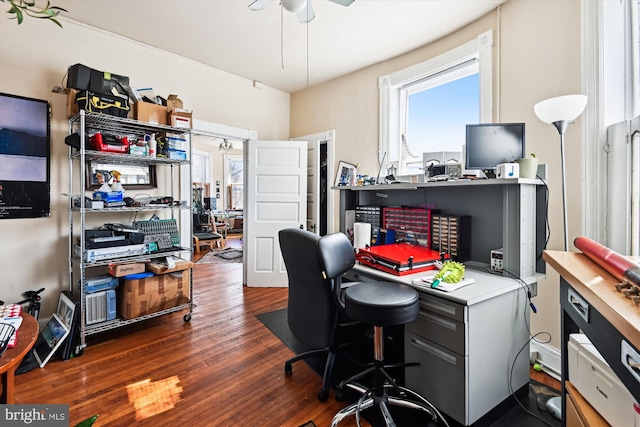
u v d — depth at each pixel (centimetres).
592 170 192
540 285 218
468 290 152
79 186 277
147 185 317
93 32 285
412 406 156
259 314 302
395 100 348
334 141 404
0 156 240
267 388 186
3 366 89
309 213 434
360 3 246
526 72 232
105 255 242
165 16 268
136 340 247
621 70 186
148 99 282
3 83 242
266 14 265
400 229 239
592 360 108
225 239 790
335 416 153
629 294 79
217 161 948
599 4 190
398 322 140
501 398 162
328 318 170
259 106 424
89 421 66
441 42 300
